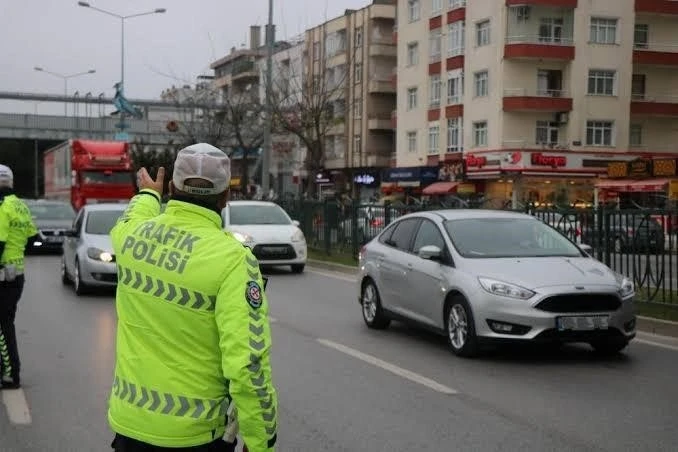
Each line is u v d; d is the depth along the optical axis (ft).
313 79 168.66
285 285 56.85
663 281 40.34
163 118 230.68
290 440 20.34
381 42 206.08
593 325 28.76
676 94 169.48
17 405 23.89
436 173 177.47
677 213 39.52
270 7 107.65
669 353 31.81
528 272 29.76
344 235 76.43
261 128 153.48
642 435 20.72
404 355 31.30
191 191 10.32
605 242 44.42
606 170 157.69
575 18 159.12
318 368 28.89
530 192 158.51
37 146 265.95
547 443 20.03
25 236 25.07
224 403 10.07
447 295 31.45
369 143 208.64
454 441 20.20
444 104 175.94
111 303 47.29
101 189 119.55
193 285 9.81
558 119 159.12
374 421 22.03
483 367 28.99
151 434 9.80
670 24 167.84
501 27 157.89
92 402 24.27
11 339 25.61
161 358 9.92
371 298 37.96
